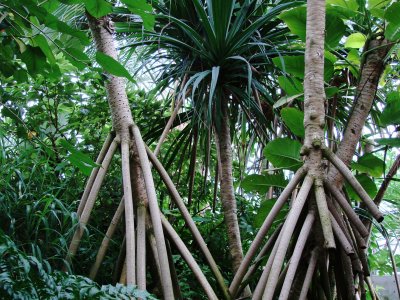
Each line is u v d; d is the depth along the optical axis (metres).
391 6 2.35
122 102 2.79
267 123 3.29
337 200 2.24
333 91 2.65
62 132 3.25
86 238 2.62
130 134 2.75
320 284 2.37
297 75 2.72
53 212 2.31
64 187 2.77
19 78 2.17
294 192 2.77
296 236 2.38
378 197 2.79
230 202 3.26
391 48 2.54
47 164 2.64
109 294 1.76
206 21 3.00
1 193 2.41
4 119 3.02
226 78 3.28
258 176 2.87
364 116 2.56
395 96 2.57
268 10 3.33
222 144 3.34
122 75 1.79
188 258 2.48
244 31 3.06
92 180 2.61
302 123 2.63
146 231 2.56
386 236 2.75
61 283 1.74
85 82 3.25
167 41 3.30
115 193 3.05
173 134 3.78
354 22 2.80
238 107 3.52
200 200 3.81
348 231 2.36
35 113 3.06
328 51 2.79
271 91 3.42
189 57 3.33
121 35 3.45
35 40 1.91
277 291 2.35
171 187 2.72
